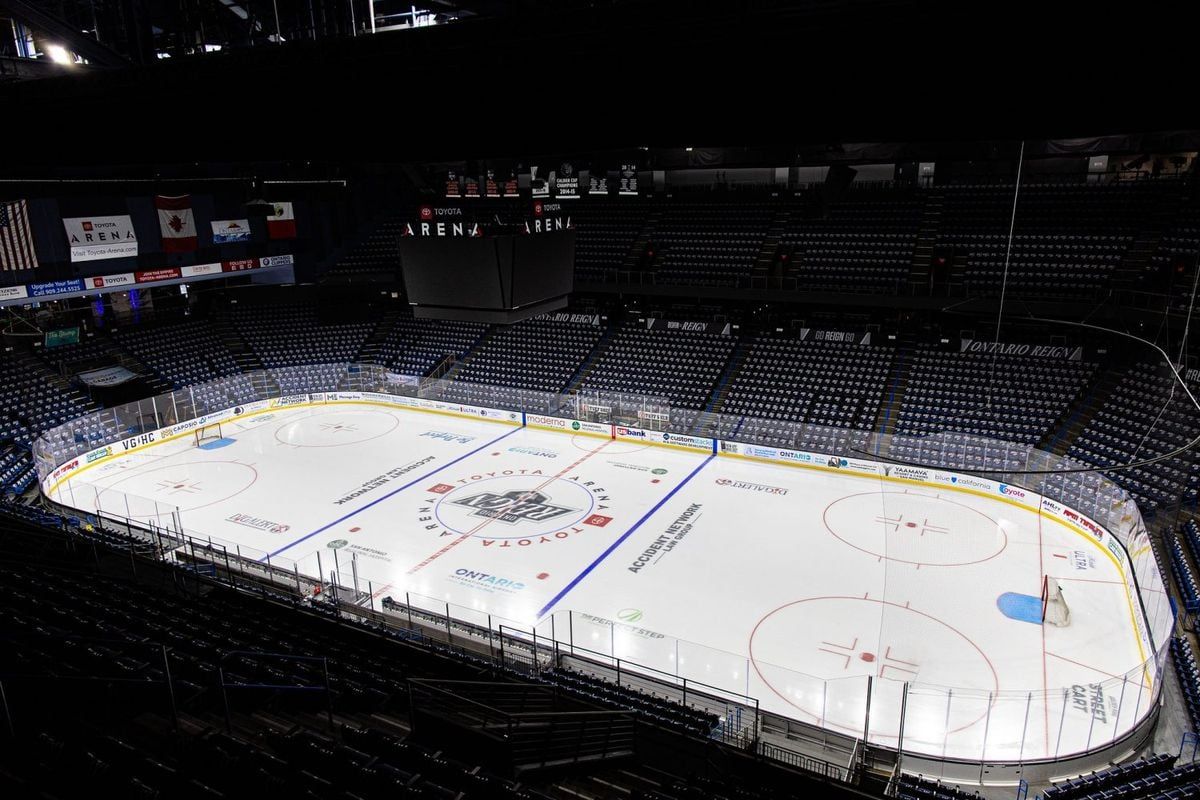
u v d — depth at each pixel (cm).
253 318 4516
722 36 785
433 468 3112
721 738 1347
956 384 3216
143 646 1163
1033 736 1481
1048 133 710
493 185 3594
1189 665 1608
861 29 729
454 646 1777
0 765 816
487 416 3766
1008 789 1384
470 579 2202
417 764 920
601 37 841
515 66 904
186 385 3975
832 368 3491
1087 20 640
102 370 3825
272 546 2422
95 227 3584
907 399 3219
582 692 1469
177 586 1719
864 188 4012
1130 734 1441
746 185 4303
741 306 3991
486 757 988
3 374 3528
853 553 2330
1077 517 2436
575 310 4294
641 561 2300
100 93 1166
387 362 4316
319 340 4484
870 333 3594
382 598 2084
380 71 976
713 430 3269
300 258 4572
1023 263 3334
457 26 909
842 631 1914
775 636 1895
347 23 1191
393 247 4591
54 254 3438
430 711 1052
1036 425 2938
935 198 3812
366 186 4738
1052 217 3497
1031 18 659
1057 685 1678
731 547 2381
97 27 1220
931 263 3481
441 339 4372
